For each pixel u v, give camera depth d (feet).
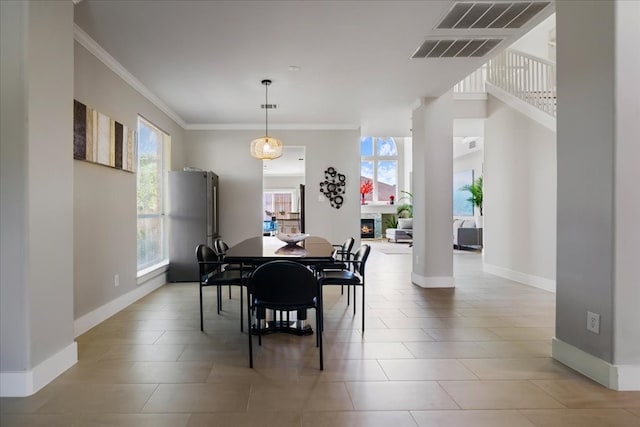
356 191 21.95
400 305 13.75
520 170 18.17
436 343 9.78
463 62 12.60
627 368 7.17
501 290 16.34
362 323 10.91
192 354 9.01
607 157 7.22
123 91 13.34
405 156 46.01
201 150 21.33
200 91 15.52
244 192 21.47
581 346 7.95
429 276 16.96
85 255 10.79
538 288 16.78
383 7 9.21
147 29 10.23
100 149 11.34
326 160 21.85
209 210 18.40
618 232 7.11
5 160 6.95
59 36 7.95
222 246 13.84
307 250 11.18
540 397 6.96
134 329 10.93
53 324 7.71
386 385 7.44
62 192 8.02
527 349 9.36
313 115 19.51
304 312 10.57
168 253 18.72
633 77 7.07
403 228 40.65
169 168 18.70
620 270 7.12
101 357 8.80
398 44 11.23
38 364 7.24
